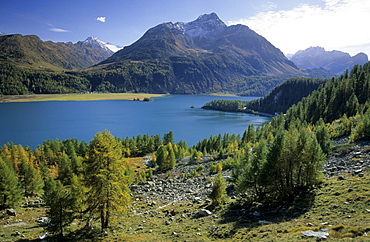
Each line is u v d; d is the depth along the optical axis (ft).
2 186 158.61
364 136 208.13
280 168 119.55
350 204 85.71
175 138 612.70
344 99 482.28
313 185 121.70
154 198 187.11
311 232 64.44
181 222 114.62
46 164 354.74
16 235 106.42
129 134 648.38
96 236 99.30
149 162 384.47
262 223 87.61
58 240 97.55
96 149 99.60
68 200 102.22
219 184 136.98
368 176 112.47
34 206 174.91
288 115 561.43
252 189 132.36
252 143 400.26
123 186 105.40
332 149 202.18
